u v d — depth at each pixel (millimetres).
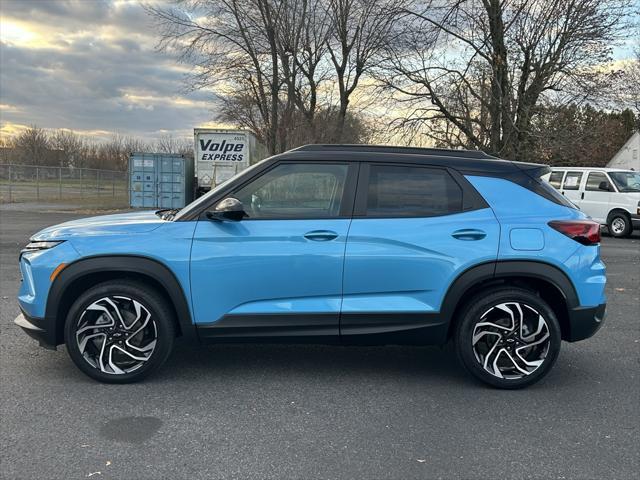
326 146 4188
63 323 4012
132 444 3125
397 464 2949
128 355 3982
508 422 3498
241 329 3920
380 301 3924
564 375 4398
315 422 3459
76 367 4355
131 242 3877
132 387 3980
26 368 4320
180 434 3260
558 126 17672
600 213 15891
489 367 4023
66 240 3910
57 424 3359
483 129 18844
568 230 3967
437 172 4070
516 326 4000
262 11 22891
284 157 4078
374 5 19625
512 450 3123
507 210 4000
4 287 7359
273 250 3859
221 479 2773
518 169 4145
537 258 3900
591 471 2904
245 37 24000
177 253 3854
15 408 3578
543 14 16641
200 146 20656
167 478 2775
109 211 23719
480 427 3420
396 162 4078
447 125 20219
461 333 4000
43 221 18109
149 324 3959
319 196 4027
